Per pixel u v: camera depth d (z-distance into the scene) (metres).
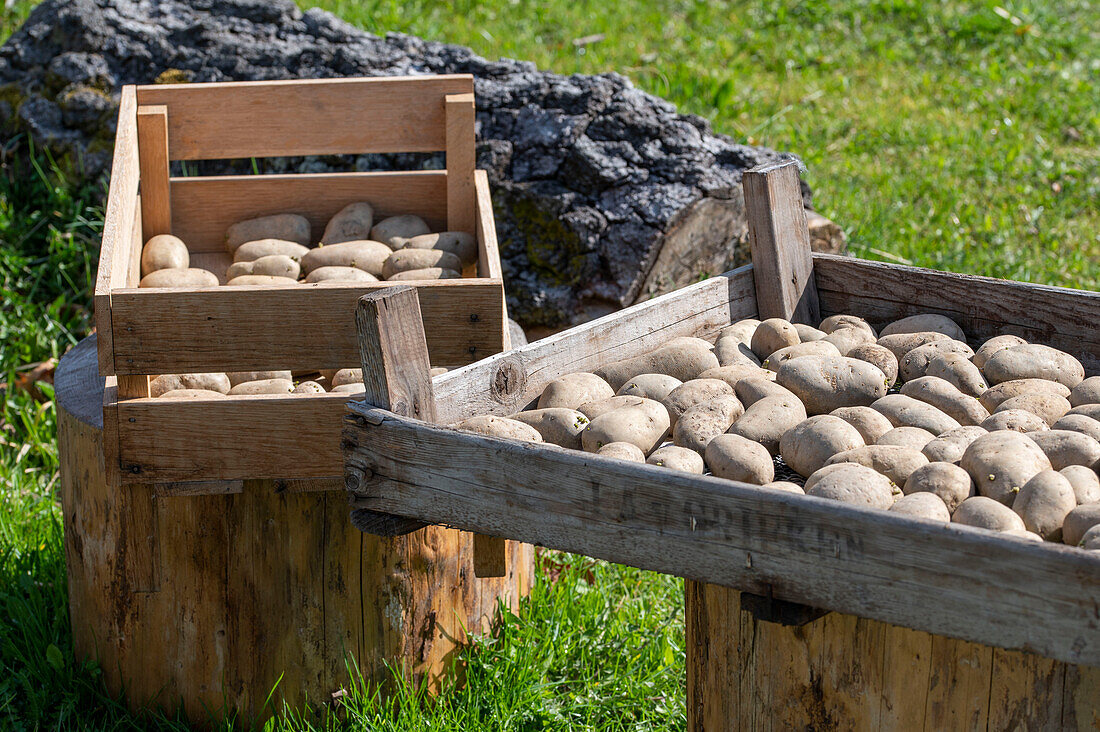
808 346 2.34
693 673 2.17
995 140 6.55
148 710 2.77
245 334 2.39
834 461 1.86
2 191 4.67
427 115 3.42
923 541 1.44
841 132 6.64
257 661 2.72
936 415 2.05
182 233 3.49
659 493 1.62
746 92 7.02
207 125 3.37
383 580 2.70
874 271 2.62
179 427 2.45
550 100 4.20
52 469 3.88
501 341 2.47
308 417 2.46
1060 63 7.77
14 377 4.19
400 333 1.91
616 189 4.00
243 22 4.70
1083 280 5.08
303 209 3.51
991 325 2.48
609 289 3.95
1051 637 1.39
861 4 8.53
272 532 2.64
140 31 4.62
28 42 4.74
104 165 4.57
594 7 8.19
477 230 3.30
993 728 1.83
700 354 2.30
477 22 7.70
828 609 1.53
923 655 1.87
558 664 3.00
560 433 2.04
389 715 2.75
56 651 2.84
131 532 2.62
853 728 1.96
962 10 8.51
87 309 4.46
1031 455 1.79
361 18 7.15
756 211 2.60
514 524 1.77
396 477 1.88
